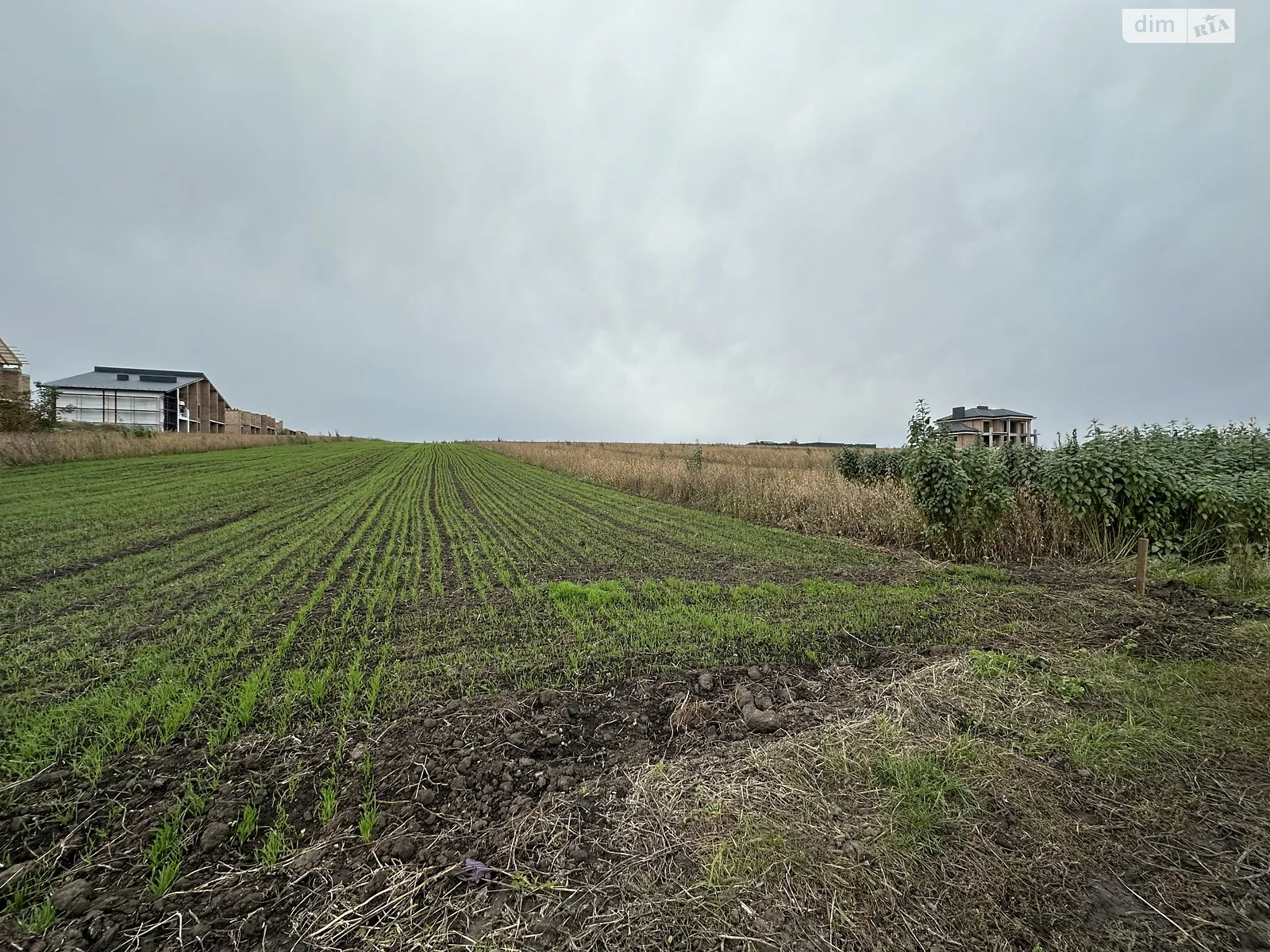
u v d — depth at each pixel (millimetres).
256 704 4070
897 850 2545
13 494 13906
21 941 2129
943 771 3137
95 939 2145
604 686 4461
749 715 3873
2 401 25562
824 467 27281
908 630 5730
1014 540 9617
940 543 10023
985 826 2725
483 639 5539
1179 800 2912
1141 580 6863
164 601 6625
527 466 37469
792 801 2904
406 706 4082
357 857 2586
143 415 49656
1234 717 3732
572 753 3521
